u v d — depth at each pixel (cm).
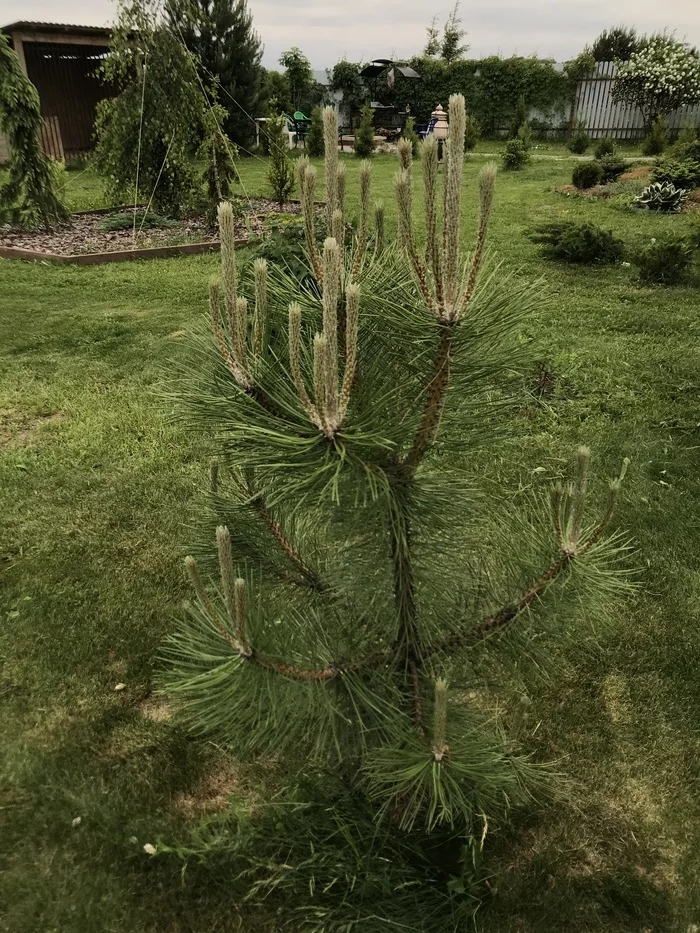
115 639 327
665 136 2234
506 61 2658
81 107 2164
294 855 226
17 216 1207
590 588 181
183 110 1233
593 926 214
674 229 1171
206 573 222
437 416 154
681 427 518
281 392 145
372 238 193
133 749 274
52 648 322
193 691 177
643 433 509
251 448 146
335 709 179
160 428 518
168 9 1198
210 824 241
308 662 182
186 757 270
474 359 149
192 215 1367
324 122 138
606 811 250
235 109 2264
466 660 203
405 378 157
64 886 224
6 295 846
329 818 228
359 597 199
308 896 216
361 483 146
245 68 2252
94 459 480
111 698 297
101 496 438
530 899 219
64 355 661
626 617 338
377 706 187
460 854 222
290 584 213
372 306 150
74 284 901
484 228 126
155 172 1291
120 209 1435
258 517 210
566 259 1000
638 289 867
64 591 357
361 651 195
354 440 133
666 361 633
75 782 259
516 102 2711
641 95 2542
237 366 142
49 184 1212
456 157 117
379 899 213
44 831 241
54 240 1148
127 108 1246
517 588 190
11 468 466
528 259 1003
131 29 1199
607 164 1691
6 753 271
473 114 2766
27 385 593
